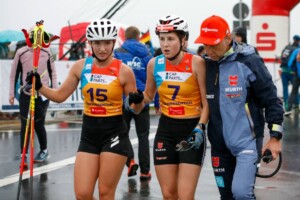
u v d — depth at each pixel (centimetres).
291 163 905
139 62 788
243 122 488
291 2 1966
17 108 1531
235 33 761
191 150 516
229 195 508
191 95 526
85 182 521
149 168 806
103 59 530
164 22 515
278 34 1981
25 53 881
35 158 941
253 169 481
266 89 486
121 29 1886
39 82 551
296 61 1612
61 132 1305
